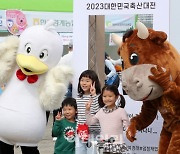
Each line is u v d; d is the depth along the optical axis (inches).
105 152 179.9
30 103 175.9
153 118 155.5
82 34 207.6
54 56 178.2
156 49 137.5
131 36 141.6
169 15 194.4
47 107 177.3
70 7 436.1
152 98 140.1
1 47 178.4
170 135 148.8
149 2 196.7
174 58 139.6
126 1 200.5
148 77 134.6
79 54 208.5
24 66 169.9
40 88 178.7
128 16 201.0
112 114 187.0
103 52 209.6
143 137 197.2
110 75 206.7
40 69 172.7
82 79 201.3
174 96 135.3
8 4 442.9
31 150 180.2
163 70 135.1
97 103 198.7
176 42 194.2
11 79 181.3
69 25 430.6
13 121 172.6
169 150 140.6
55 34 181.6
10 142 178.1
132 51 138.4
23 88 176.9
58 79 175.5
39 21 439.2
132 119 154.7
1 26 449.1
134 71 136.3
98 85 202.4
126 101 199.5
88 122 193.2
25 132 173.3
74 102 196.5
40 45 173.3
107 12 203.5
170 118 142.5
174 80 139.3
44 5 437.7
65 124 195.6
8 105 175.2
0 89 194.7
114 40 151.1
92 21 208.1
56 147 197.8
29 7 440.8
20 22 441.1
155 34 137.0
